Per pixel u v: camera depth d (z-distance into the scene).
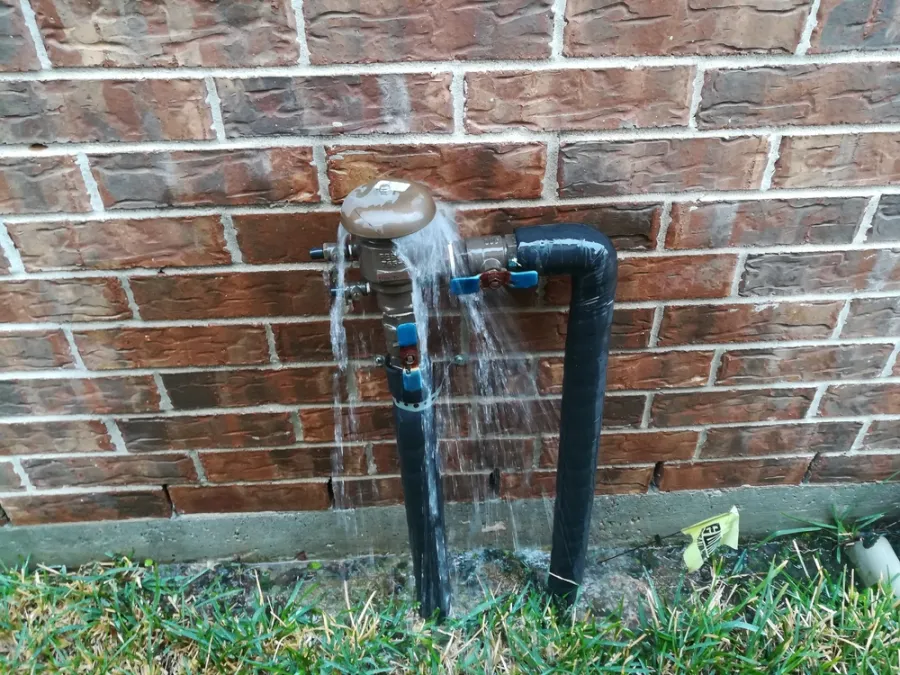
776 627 1.47
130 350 1.30
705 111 1.08
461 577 1.62
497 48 1.01
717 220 1.19
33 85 1.01
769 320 1.32
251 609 1.57
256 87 1.03
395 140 1.09
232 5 0.96
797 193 1.17
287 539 1.64
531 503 1.60
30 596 1.54
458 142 1.09
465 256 1.04
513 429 1.46
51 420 1.40
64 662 1.43
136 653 1.43
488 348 1.33
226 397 1.38
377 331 1.30
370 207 0.94
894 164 1.15
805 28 1.01
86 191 1.11
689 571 1.63
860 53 1.04
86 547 1.63
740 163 1.13
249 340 1.30
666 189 1.16
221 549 1.65
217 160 1.09
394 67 1.02
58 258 1.18
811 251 1.24
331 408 1.41
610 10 0.99
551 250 1.04
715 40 1.02
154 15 0.96
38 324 1.26
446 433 1.46
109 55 0.99
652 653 1.44
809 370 1.40
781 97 1.07
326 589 1.61
